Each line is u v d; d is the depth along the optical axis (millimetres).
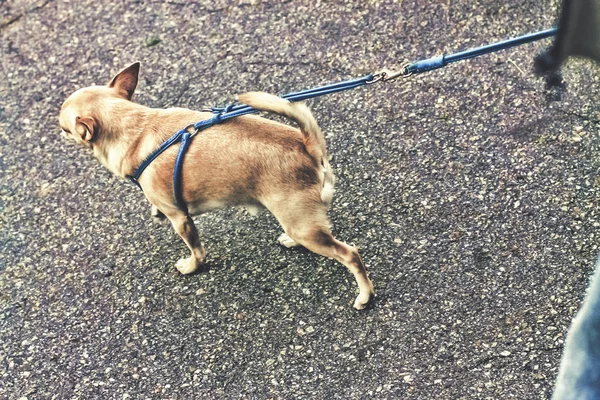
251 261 1721
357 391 1556
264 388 1576
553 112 1817
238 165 1570
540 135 1795
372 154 1820
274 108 1507
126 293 1710
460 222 1711
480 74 1896
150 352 1636
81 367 1633
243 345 1624
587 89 1832
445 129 1832
